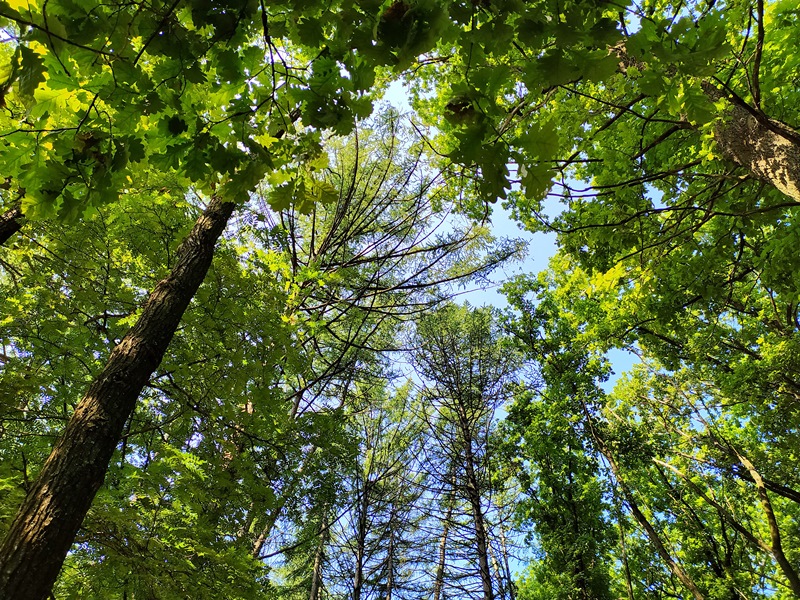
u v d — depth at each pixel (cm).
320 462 634
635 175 544
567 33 116
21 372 383
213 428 446
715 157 396
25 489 297
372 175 866
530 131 125
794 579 793
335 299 764
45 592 182
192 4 133
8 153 150
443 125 602
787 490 897
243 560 398
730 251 541
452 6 117
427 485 1032
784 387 835
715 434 1101
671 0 330
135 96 147
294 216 789
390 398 1202
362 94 161
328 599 1009
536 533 1134
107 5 130
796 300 563
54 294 416
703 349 871
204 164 171
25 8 122
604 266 687
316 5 138
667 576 1173
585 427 1199
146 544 333
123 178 163
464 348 1230
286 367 529
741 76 444
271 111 172
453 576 898
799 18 408
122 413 236
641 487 1234
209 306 445
